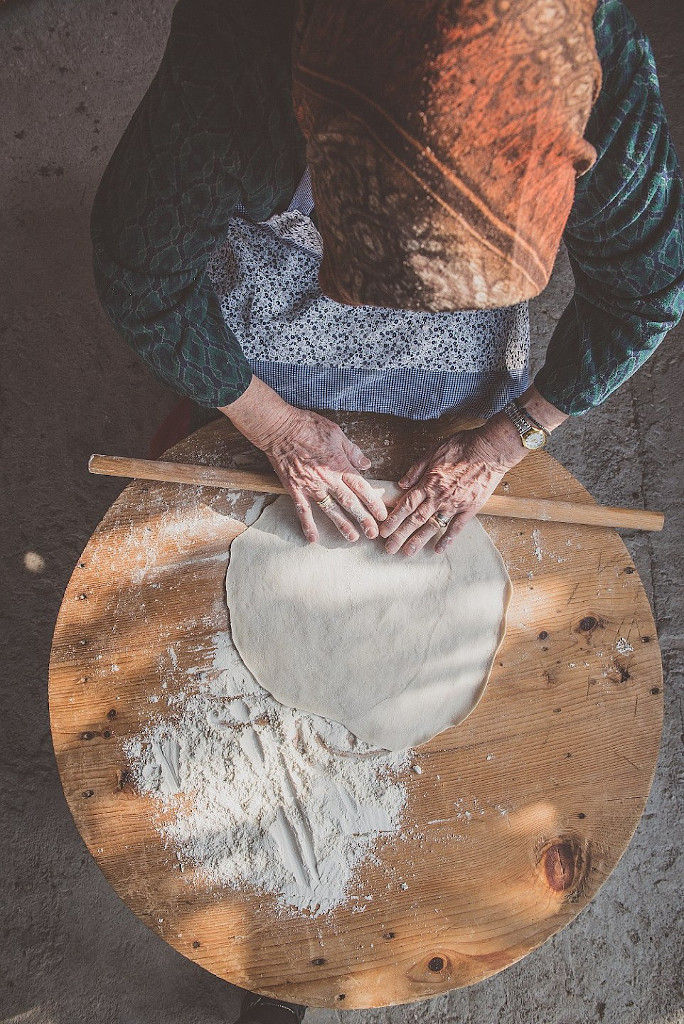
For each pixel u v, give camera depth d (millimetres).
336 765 1344
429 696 1378
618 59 980
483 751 1355
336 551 1440
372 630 1405
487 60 630
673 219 1089
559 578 1443
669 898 1967
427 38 635
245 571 1419
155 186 1035
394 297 776
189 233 1081
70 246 2326
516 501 1454
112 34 2447
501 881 1301
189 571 1416
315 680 1381
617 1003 1906
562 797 1340
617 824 1331
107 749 1333
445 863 1304
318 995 1256
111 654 1371
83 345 2270
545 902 1296
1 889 1953
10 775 2018
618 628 1422
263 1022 1635
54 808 1999
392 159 681
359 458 1441
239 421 1355
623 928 1946
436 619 1413
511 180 682
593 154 702
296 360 1438
